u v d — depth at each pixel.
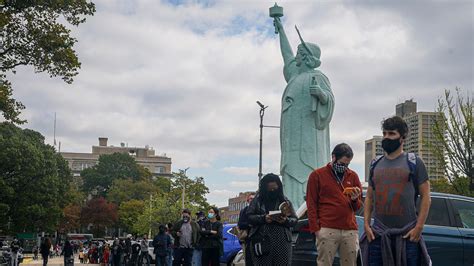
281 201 10.36
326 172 9.85
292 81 39.84
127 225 110.38
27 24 21.61
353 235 9.69
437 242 11.72
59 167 82.50
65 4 21.84
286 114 39.25
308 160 38.22
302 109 38.75
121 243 37.53
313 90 38.09
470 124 38.31
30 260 67.88
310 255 11.84
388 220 7.67
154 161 181.50
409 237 7.50
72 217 115.12
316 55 40.00
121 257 37.38
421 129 57.72
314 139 38.56
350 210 9.70
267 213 10.23
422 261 7.52
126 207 109.81
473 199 12.51
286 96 39.44
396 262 7.52
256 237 10.12
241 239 11.36
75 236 123.06
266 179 10.34
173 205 88.62
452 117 39.06
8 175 65.25
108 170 129.12
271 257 10.03
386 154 7.90
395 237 7.57
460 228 11.97
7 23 20.16
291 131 38.81
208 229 17.70
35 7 21.66
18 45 21.80
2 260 38.25
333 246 9.60
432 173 42.28
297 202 37.72
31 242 97.75
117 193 119.81
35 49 21.95
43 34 21.72
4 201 64.56
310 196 9.85
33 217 67.62
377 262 7.71
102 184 129.00
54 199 69.88
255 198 10.39
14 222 67.31
